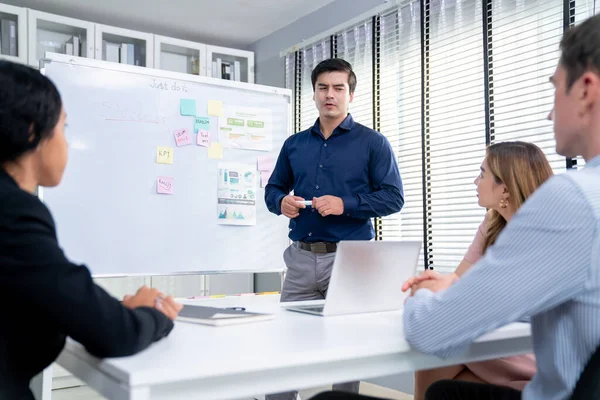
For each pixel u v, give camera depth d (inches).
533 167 70.5
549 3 100.4
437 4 119.8
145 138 112.7
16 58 138.4
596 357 28.7
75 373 39.1
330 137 95.0
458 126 116.8
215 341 39.6
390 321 49.9
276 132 128.8
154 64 156.1
